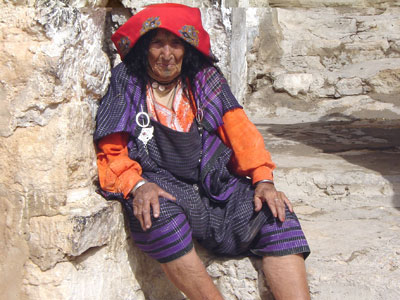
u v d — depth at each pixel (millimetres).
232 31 4750
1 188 2168
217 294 2232
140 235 2273
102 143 2316
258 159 2443
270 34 5812
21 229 2164
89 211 2176
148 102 2398
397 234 2699
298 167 3279
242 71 5344
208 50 2424
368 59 5945
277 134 4320
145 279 2512
